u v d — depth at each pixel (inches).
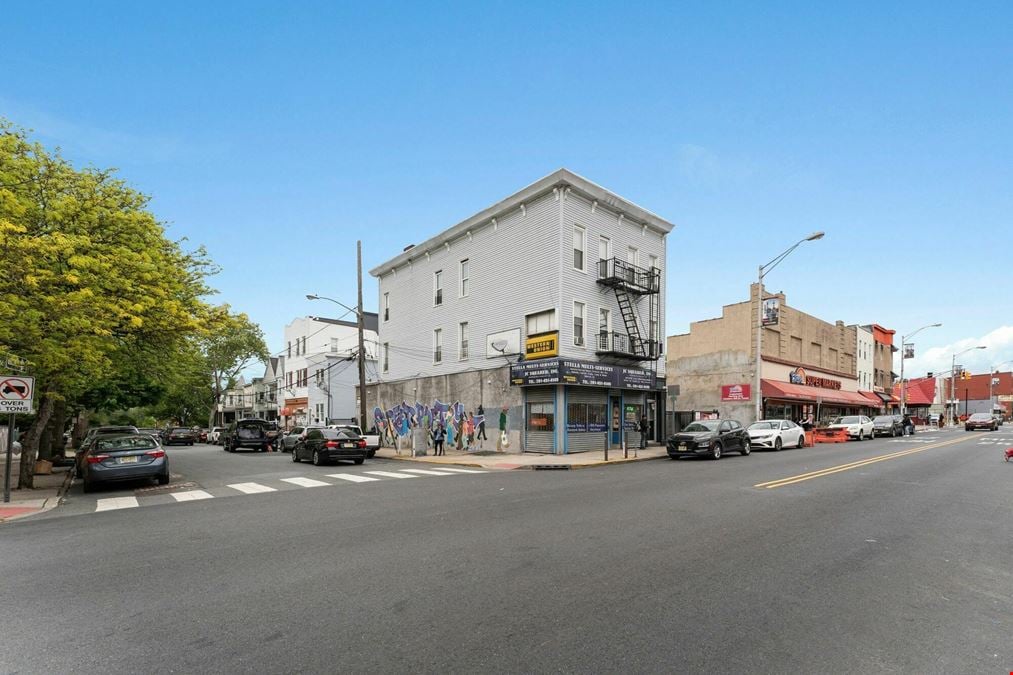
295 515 378.9
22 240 446.0
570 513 363.3
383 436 1359.5
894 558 253.4
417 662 153.6
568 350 925.8
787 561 247.6
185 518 378.3
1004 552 264.7
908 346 2107.5
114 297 530.0
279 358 2372.0
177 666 153.8
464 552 267.3
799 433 1078.4
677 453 840.3
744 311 1437.0
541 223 965.8
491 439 1024.9
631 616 184.7
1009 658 155.0
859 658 154.6
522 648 161.3
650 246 1121.4
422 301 1248.8
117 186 622.8
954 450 922.1
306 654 159.5
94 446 567.8
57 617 192.5
